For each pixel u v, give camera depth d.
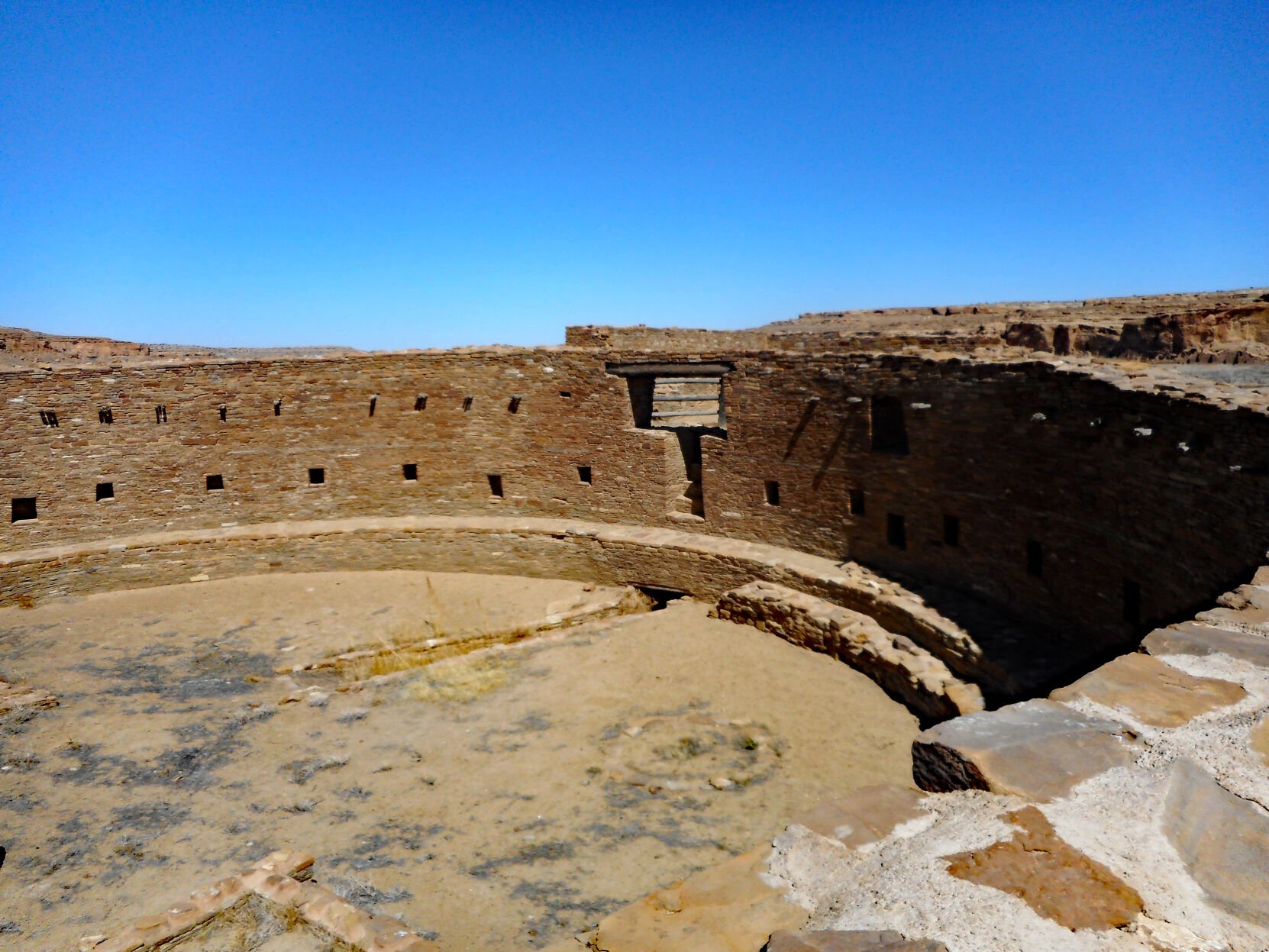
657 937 5.02
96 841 11.41
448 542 25.42
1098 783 4.96
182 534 25.17
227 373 25.66
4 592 22.66
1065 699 5.98
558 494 26.09
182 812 12.16
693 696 15.78
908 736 14.02
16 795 12.72
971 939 3.88
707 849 10.72
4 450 23.84
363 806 12.15
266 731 14.87
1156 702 5.83
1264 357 23.33
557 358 25.41
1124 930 3.83
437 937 9.04
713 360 22.80
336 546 25.44
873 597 18.02
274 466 26.28
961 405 17.20
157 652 19.39
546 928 9.16
